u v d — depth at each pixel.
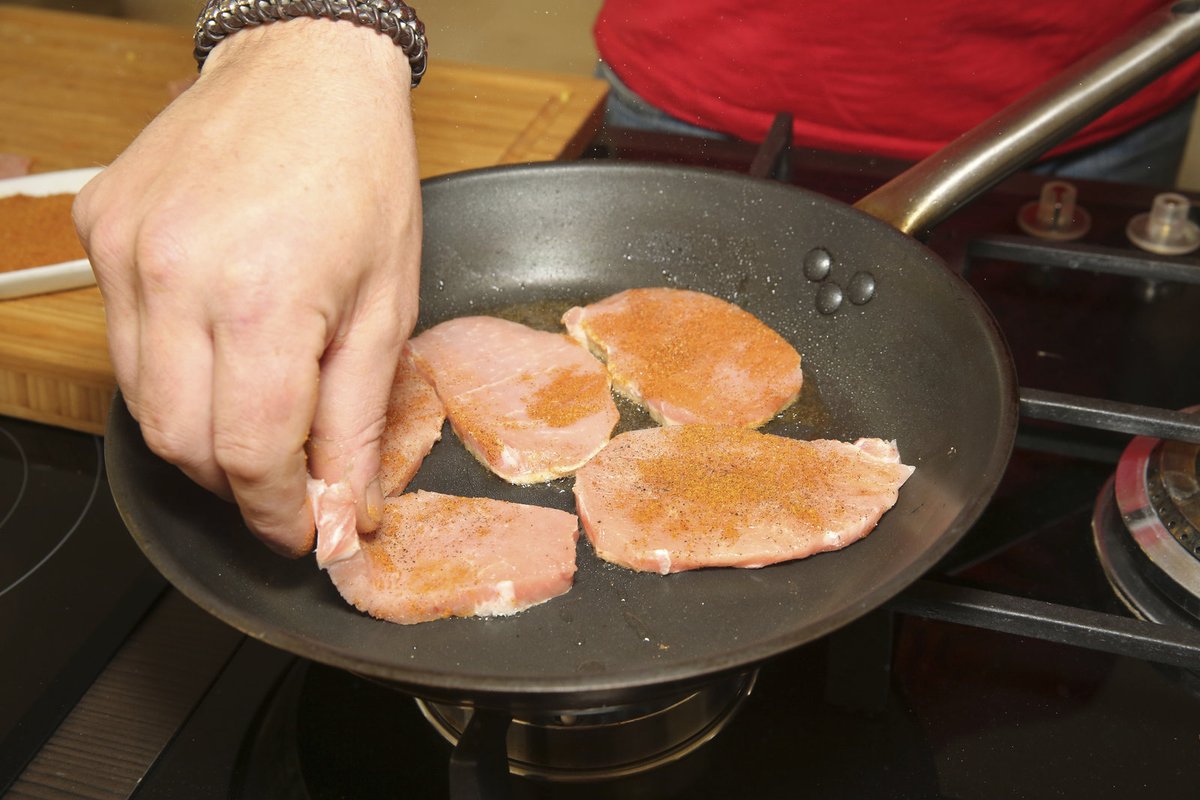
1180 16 0.58
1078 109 0.58
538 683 0.43
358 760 0.50
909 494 0.55
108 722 0.51
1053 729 0.50
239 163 0.46
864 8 0.72
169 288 0.44
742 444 0.58
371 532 0.54
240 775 0.49
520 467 0.58
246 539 0.53
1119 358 0.62
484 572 0.53
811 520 0.54
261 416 0.45
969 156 0.59
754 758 0.50
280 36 0.50
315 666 0.52
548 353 0.63
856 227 0.60
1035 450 0.59
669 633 0.52
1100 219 0.67
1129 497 0.54
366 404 0.49
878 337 0.60
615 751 0.50
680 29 0.76
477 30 0.94
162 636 0.53
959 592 0.51
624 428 0.61
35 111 0.79
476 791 0.45
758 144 0.73
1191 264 0.62
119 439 0.50
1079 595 0.53
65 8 0.93
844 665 0.51
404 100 0.50
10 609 0.54
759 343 0.62
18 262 0.67
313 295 0.45
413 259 0.49
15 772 0.49
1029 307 0.65
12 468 0.61
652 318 0.63
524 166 0.64
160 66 0.83
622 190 0.64
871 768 0.49
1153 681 0.51
